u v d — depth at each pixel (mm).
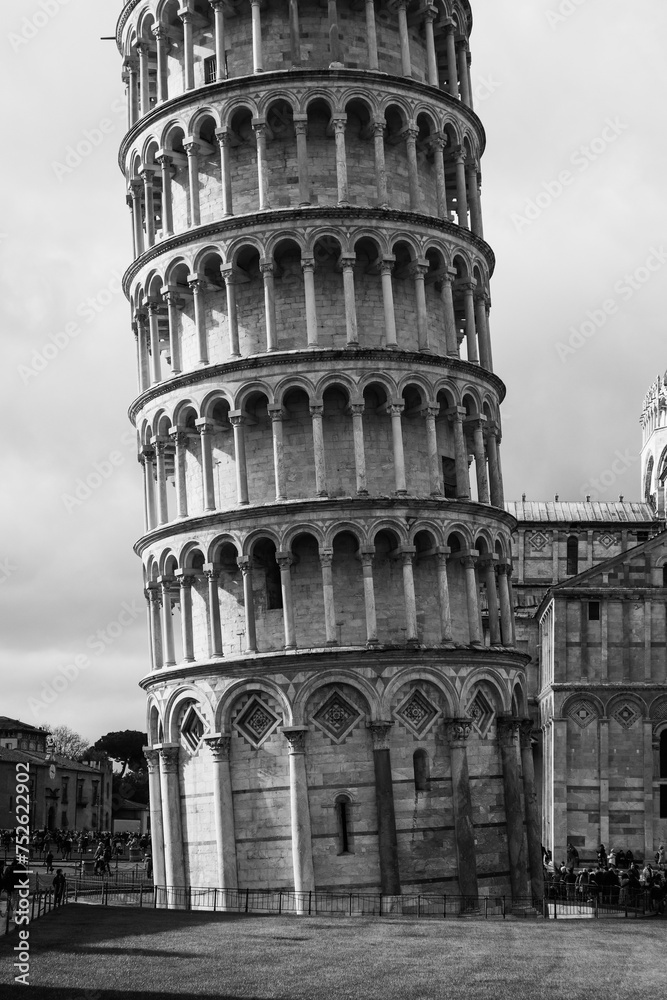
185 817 65875
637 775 98125
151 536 68562
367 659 62562
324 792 62031
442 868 62500
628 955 44000
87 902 67750
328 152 69125
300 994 35438
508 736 66125
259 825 62656
